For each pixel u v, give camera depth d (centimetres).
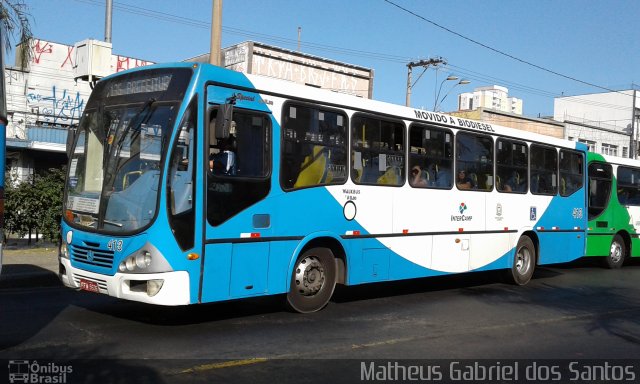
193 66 709
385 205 933
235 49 2466
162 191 665
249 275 742
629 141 4809
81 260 721
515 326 840
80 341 652
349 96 887
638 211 1705
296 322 790
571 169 1374
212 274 697
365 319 835
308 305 841
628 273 1562
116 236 684
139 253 663
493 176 1150
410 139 981
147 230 662
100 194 715
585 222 1415
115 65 2583
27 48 1148
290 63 2541
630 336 810
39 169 2409
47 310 811
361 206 895
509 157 1193
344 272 877
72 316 775
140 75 743
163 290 659
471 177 1101
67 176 777
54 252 1317
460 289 1161
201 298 685
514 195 1201
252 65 2416
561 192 1337
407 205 970
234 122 734
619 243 1650
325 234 838
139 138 703
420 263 993
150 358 596
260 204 755
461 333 780
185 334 700
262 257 757
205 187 695
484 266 1130
